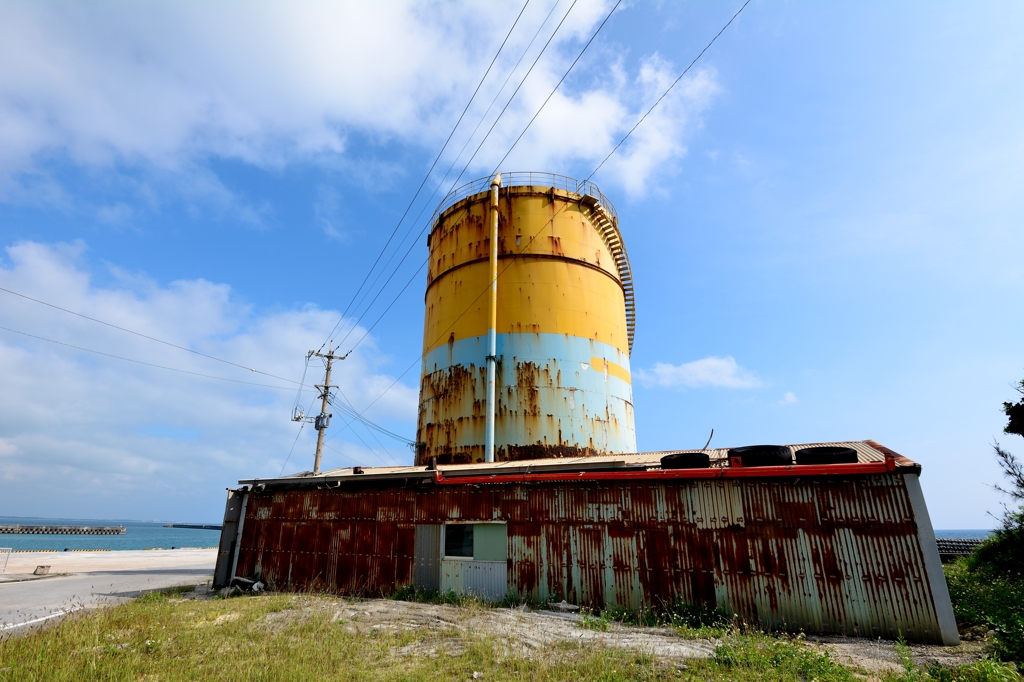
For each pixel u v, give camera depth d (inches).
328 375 1680.6
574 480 602.5
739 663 336.2
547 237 1159.0
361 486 745.0
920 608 434.9
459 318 1132.5
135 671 348.2
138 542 4889.3
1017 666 314.0
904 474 470.0
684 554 531.5
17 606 673.0
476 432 1019.9
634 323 1465.3
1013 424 584.1
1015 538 556.7
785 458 536.4
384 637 434.6
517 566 605.6
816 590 472.1
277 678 328.8
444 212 1289.4
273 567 762.2
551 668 339.0
